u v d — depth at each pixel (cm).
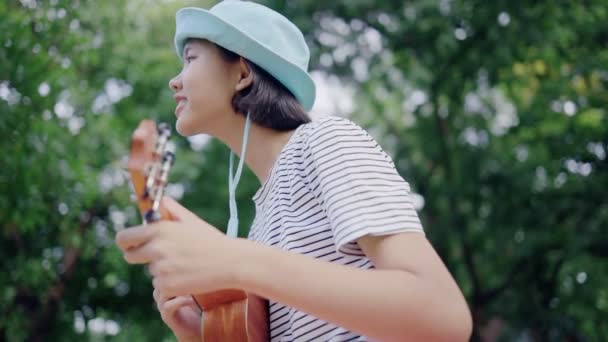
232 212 191
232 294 169
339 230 149
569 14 927
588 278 1012
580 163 1019
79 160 761
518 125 1030
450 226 1072
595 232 973
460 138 1111
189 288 130
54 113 723
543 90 991
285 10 994
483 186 1077
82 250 903
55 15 702
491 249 1080
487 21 938
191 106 192
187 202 1051
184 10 196
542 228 1025
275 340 173
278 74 192
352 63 1010
